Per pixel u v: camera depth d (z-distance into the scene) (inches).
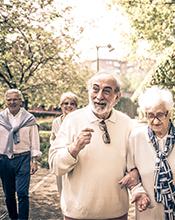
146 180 118.2
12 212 236.1
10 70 721.0
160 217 117.7
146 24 563.8
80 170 121.0
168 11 516.1
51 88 848.3
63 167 118.4
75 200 122.4
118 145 122.2
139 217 121.3
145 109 115.7
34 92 815.7
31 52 724.0
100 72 123.1
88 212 121.5
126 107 1550.2
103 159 120.3
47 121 1320.1
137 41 684.7
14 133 225.0
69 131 124.7
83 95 1037.2
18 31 674.2
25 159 226.8
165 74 415.8
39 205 300.7
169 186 114.5
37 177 466.6
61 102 222.5
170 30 519.5
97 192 120.5
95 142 120.8
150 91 116.7
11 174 228.1
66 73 906.1
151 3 533.3
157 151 116.1
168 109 114.5
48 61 791.1
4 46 633.0
